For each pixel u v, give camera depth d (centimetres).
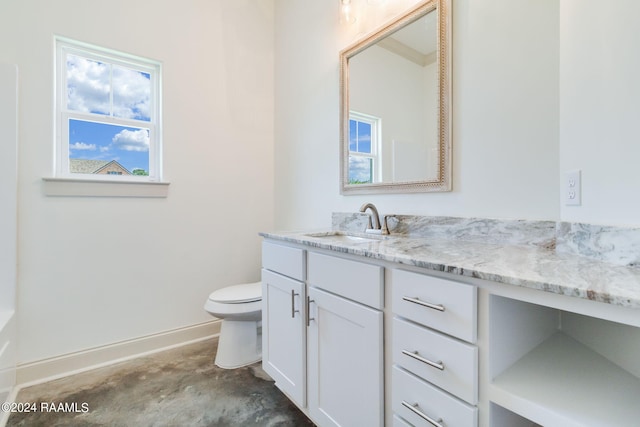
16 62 172
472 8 136
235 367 193
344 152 200
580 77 101
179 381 178
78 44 191
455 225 142
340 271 121
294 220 247
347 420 118
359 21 191
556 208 113
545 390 75
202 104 234
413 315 94
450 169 145
